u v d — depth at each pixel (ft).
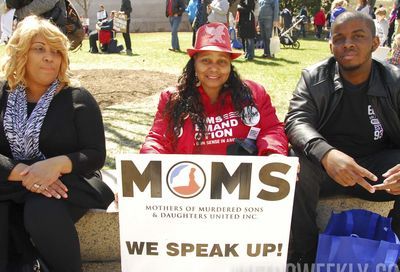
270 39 37.04
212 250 8.09
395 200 9.19
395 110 8.96
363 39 8.55
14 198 7.96
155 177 7.65
